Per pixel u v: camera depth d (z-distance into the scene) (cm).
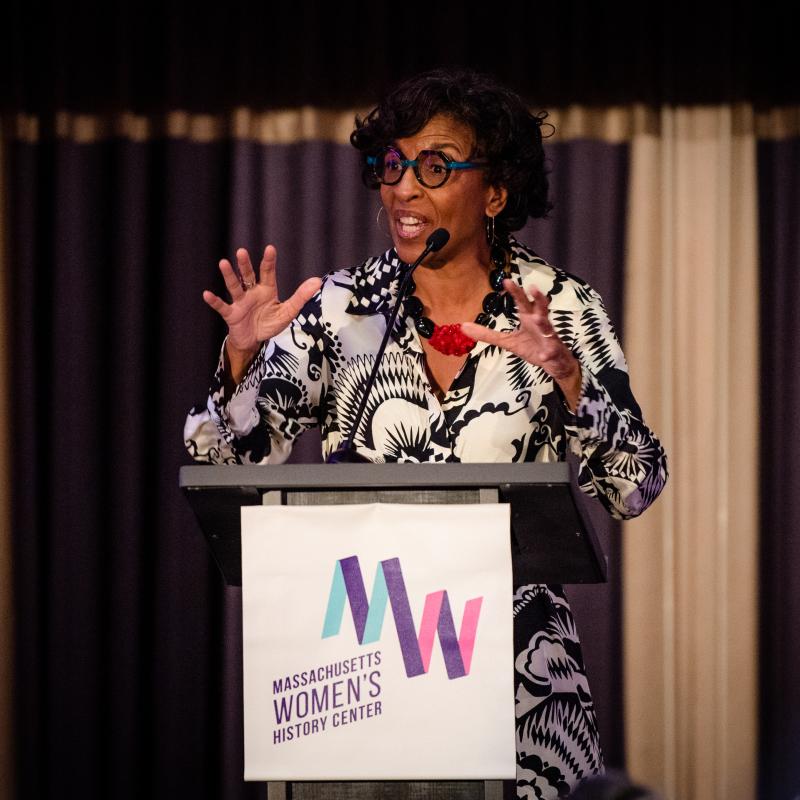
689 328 1394
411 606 470
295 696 473
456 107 639
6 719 1365
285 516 475
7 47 1405
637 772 1349
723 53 1411
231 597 1360
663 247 1391
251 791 1347
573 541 509
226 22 1406
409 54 1396
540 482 458
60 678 1363
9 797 1359
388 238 1389
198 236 1381
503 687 464
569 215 1381
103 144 1400
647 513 1362
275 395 639
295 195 1391
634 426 584
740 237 1399
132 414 1367
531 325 517
